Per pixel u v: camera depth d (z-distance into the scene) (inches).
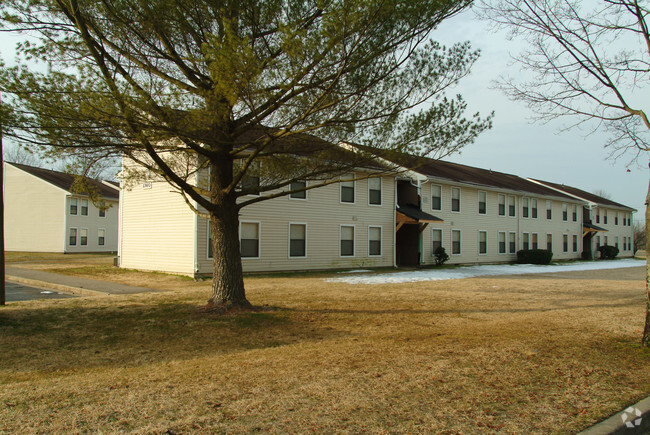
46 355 257.1
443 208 1075.3
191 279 669.9
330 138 339.6
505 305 444.5
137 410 156.0
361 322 352.2
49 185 1421.0
